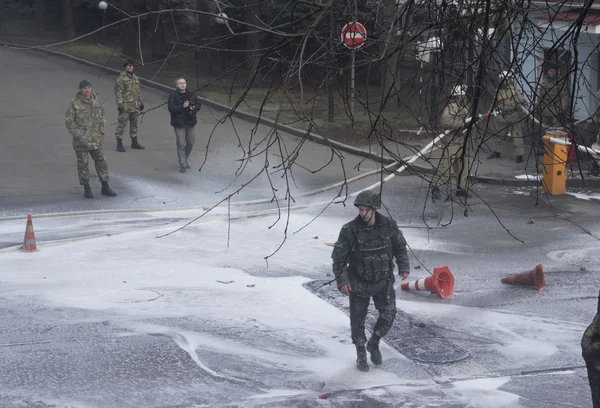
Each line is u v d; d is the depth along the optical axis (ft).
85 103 64.49
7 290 43.57
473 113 19.47
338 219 60.49
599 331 19.34
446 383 32.17
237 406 30.04
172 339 36.50
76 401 30.35
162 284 45.01
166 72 129.49
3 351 34.96
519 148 75.00
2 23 193.16
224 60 116.67
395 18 18.71
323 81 18.86
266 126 94.63
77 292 43.47
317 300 42.19
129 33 139.64
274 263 49.11
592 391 19.57
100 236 54.08
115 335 36.99
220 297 42.68
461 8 19.71
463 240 54.13
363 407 29.99
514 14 19.47
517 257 50.14
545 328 38.14
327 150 84.33
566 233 55.57
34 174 73.51
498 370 33.50
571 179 68.23
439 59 20.52
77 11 183.73
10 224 58.03
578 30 19.74
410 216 60.44
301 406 30.12
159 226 57.21
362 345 33.27
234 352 35.19
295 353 35.22
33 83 125.90
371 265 32.71
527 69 62.95
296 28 22.12
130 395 30.91
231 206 63.57
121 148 83.05
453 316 39.68
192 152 82.94
